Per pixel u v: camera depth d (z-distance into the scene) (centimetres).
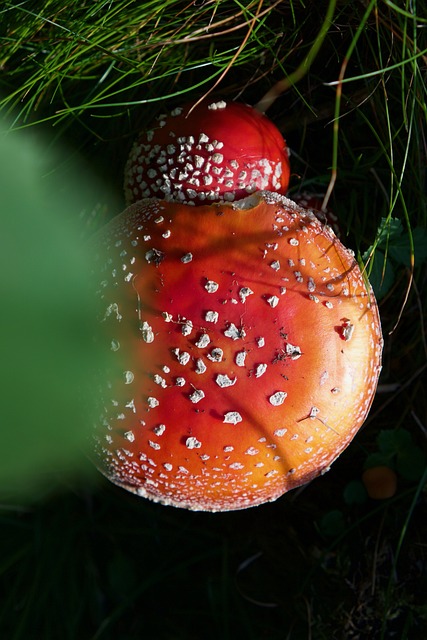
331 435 75
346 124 86
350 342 75
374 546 88
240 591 92
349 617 87
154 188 78
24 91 84
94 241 76
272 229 74
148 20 82
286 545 92
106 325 73
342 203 88
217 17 83
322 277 74
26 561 94
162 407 73
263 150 78
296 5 83
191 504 78
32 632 93
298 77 79
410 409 90
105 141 86
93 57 83
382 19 80
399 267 88
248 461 74
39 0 82
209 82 87
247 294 73
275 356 73
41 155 86
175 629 94
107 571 95
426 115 80
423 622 86
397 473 89
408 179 85
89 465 92
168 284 73
